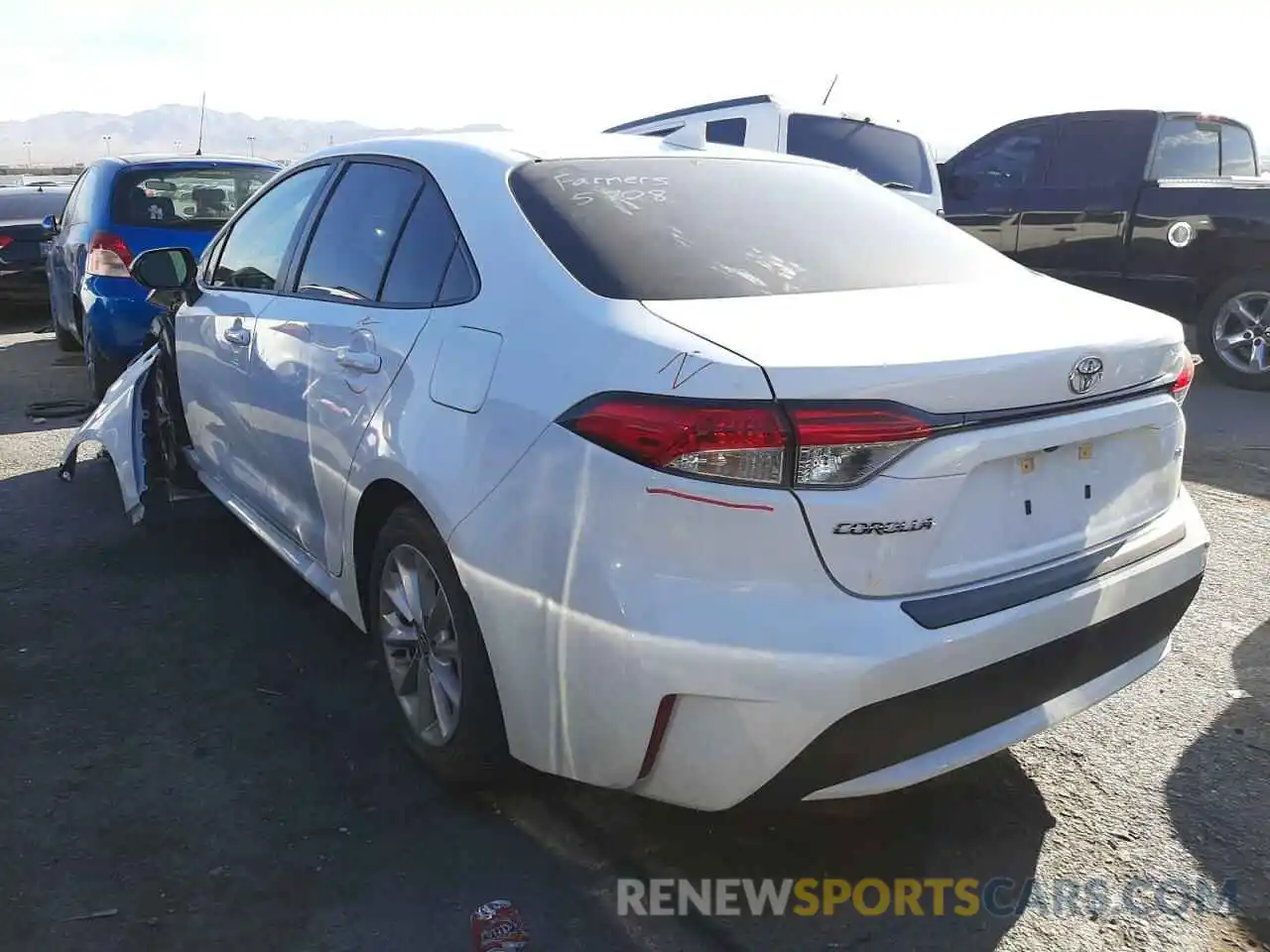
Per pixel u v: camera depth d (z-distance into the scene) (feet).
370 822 8.91
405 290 9.60
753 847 8.61
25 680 11.36
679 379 6.79
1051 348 7.30
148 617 13.00
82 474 19.06
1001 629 7.06
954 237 10.37
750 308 7.69
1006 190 28.68
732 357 6.76
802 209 9.78
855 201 10.34
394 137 11.19
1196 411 23.72
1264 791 9.29
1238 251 25.22
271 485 12.14
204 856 8.45
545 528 7.35
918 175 29.01
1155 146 26.53
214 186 23.81
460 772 8.92
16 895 7.95
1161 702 10.84
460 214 9.23
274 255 12.43
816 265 8.84
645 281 8.00
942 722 7.06
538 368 7.66
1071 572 7.64
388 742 10.16
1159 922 7.73
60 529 16.17
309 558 11.64
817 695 6.60
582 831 8.80
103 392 22.21
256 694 11.09
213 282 14.16
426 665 9.35
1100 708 10.73
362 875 8.23
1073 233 27.61
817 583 6.68
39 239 37.01
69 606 13.32
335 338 10.14
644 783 7.39
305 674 11.54
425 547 8.81
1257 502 17.28
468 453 8.00
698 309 7.61
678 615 6.73
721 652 6.64
